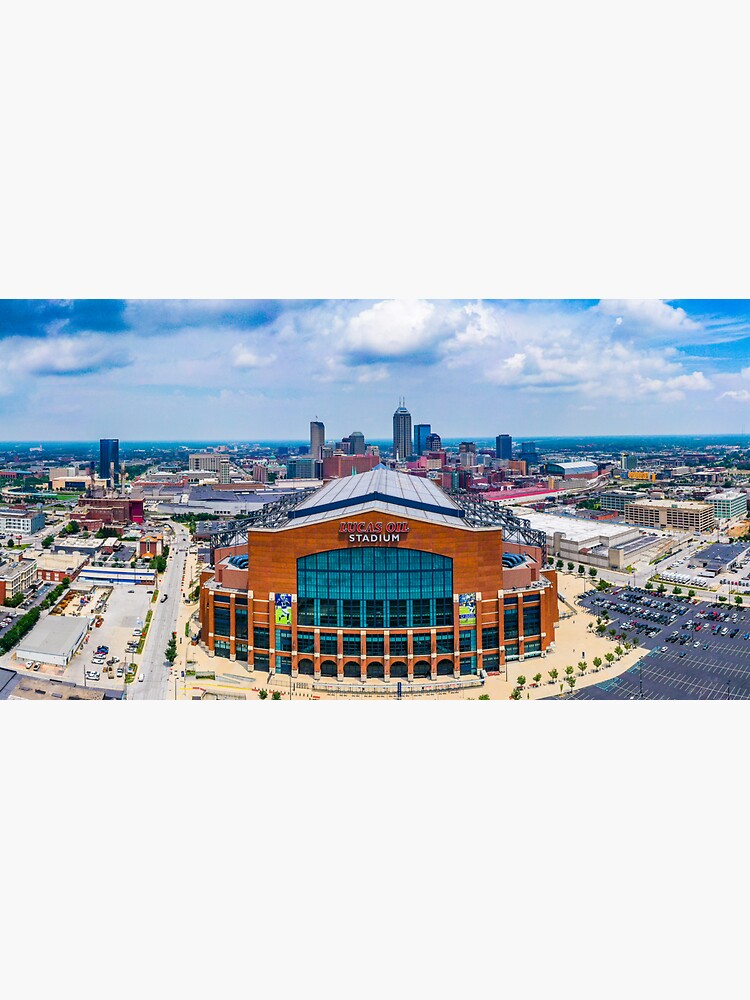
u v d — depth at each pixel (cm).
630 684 12988
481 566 13200
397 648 13050
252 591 13475
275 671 13425
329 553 13038
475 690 12669
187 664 13925
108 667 14012
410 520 12850
